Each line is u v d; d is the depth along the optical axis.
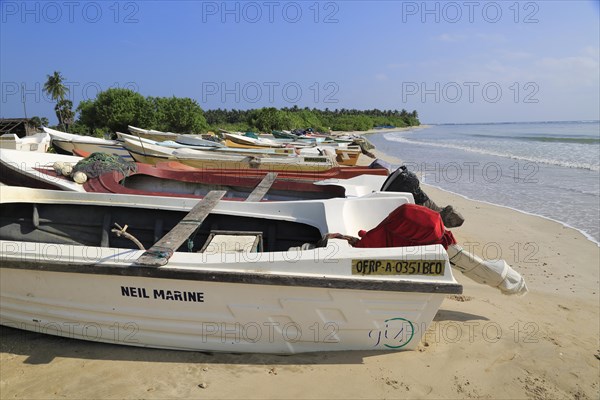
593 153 27.84
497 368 4.10
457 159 25.34
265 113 51.44
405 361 4.05
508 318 5.14
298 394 3.59
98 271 3.80
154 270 3.73
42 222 5.25
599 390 3.87
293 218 4.85
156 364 3.95
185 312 3.95
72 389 3.60
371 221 4.78
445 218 5.63
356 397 3.59
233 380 3.72
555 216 10.81
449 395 3.68
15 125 29.44
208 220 5.12
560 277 6.70
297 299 3.81
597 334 4.88
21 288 4.14
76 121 52.47
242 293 3.82
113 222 5.25
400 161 24.34
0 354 4.07
